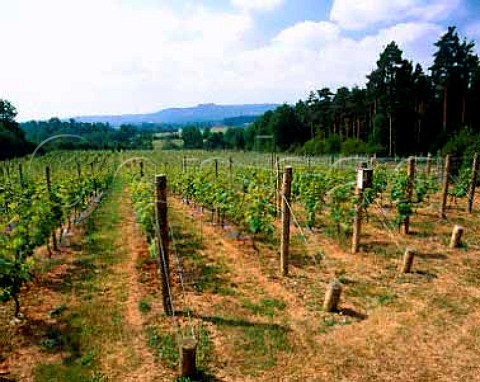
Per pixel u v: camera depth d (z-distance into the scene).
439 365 5.10
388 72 41.84
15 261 6.05
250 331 5.93
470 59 38.72
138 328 6.03
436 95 43.00
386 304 6.78
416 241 10.48
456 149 22.84
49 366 5.10
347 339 5.71
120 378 4.86
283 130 67.25
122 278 8.13
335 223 12.69
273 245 10.45
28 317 6.38
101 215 15.23
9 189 11.59
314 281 7.88
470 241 10.43
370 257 9.23
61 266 8.88
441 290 7.32
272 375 4.92
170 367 5.07
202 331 5.93
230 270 8.59
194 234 11.83
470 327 6.00
